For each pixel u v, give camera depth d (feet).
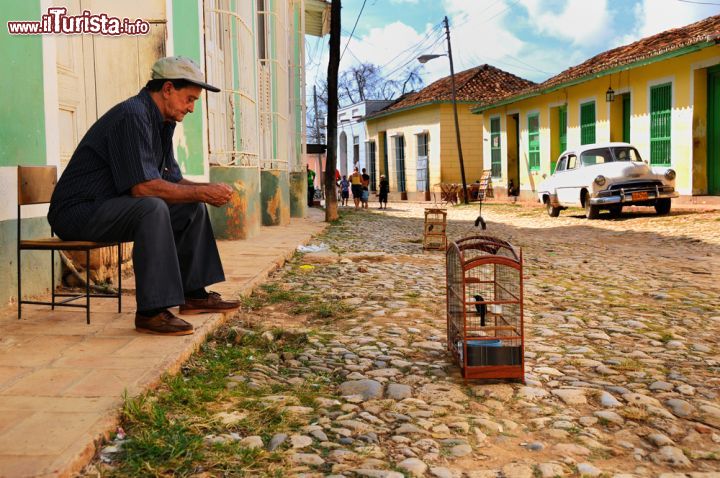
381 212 83.61
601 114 72.18
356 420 10.48
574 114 78.07
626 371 13.48
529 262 31.58
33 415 9.48
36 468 7.85
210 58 35.65
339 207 100.58
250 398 11.27
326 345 15.20
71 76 21.83
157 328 13.82
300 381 12.58
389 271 27.17
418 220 65.16
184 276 15.78
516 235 47.39
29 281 16.98
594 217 56.70
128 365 11.78
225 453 8.97
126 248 21.54
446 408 11.26
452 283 14.19
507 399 11.81
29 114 16.97
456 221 63.57
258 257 27.53
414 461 8.98
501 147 100.58
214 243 16.21
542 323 17.98
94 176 13.89
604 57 76.38
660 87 61.98
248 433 9.84
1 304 15.85
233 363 13.39
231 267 24.61
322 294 21.43
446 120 117.60
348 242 39.93
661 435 10.14
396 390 12.01
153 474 8.32
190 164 30.66
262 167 47.06
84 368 11.60
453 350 14.06
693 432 10.40
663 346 15.62
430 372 13.29
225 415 10.31
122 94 23.98
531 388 12.32
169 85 14.17
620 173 54.54
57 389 10.54
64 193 13.97
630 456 9.52
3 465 7.93
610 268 29.35
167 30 24.26
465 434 10.16
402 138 133.90
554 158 85.15
